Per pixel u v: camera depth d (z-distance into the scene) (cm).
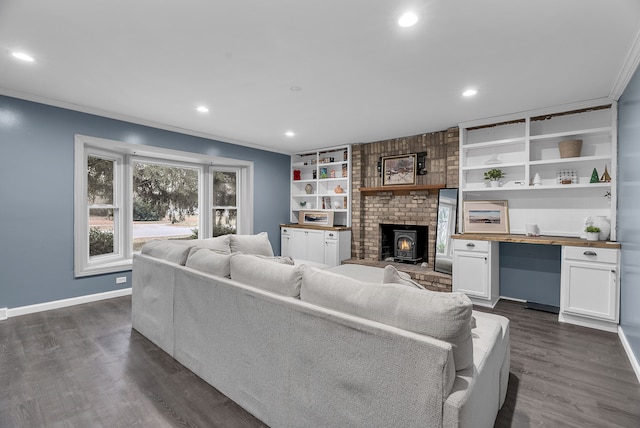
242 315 184
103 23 199
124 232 439
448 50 230
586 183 345
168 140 454
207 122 427
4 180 321
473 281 383
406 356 117
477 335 164
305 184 653
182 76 278
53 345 262
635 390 206
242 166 573
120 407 183
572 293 320
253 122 425
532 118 388
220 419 174
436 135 478
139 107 364
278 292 173
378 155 541
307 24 199
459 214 429
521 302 399
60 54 240
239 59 246
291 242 607
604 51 230
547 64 252
